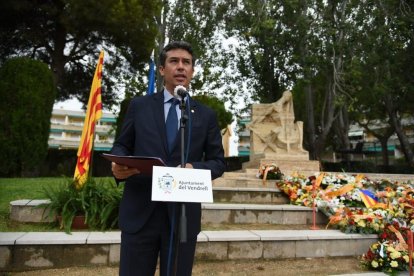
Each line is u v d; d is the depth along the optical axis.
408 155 16.39
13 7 12.66
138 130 2.10
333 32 11.81
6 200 5.07
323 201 5.30
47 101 9.91
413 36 12.14
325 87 15.98
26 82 9.53
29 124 9.45
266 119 9.41
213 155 2.21
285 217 5.15
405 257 3.76
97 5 12.22
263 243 4.02
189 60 2.23
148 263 2.01
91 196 4.26
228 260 3.90
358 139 35.25
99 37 14.74
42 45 15.09
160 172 1.76
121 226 2.02
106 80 17.30
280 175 7.12
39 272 3.37
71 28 13.05
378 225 4.40
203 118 2.21
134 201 2.02
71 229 4.09
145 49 14.16
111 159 1.81
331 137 21.52
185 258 2.00
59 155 14.46
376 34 12.13
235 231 4.30
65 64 15.91
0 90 9.42
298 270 3.75
